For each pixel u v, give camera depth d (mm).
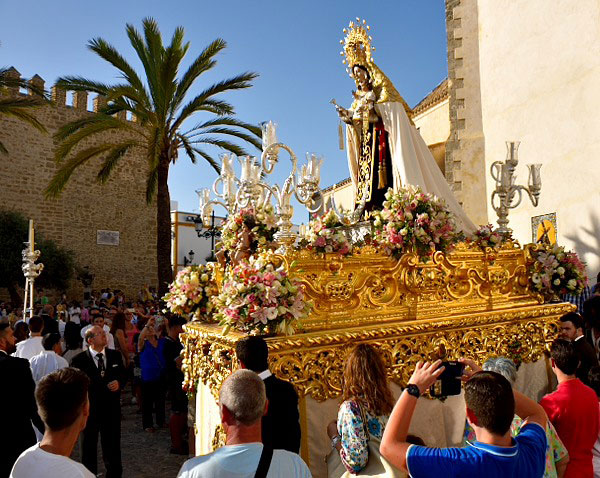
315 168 4719
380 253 4875
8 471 3953
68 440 2352
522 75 9430
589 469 3379
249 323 4098
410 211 5047
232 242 5539
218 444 4371
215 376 4727
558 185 8586
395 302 4930
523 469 2102
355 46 6836
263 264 4195
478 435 2199
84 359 5492
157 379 7934
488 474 2033
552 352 3656
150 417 7855
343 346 4430
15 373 4105
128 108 14602
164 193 15102
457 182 10484
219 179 6734
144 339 8055
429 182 6422
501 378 2201
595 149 7906
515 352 5484
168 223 15117
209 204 6688
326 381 4285
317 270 4520
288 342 4102
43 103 16500
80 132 14594
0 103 15695
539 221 8977
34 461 2213
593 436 3430
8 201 23766
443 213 5133
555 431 3268
